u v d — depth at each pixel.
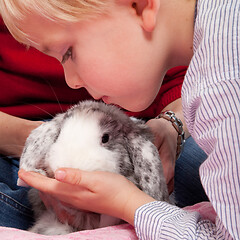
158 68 0.56
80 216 0.60
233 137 0.47
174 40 0.56
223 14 0.48
